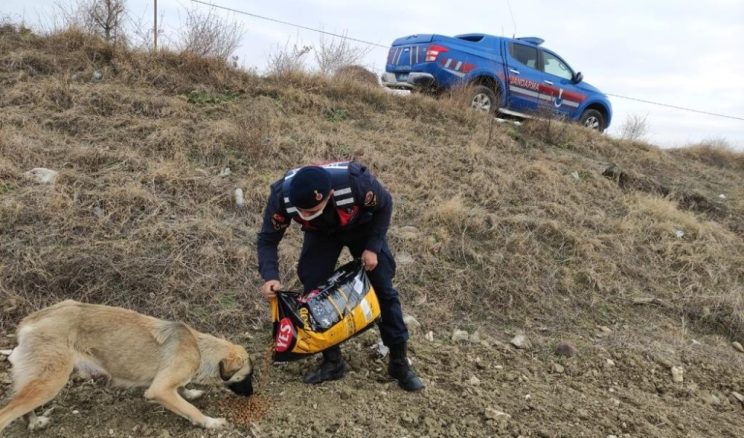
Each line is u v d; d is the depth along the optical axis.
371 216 3.59
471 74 10.70
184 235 5.16
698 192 9.05
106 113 7.20
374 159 7.45
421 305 5.18
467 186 7.31
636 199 8.15
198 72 8.82
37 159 5.88
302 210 3.22
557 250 6.42
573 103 11.89
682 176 10.16
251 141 6.94
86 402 3.53
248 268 5.02
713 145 12.74
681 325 5.70
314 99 8.94
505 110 11.11
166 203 5.60
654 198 8.20
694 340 5.47
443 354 4.55
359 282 3.65
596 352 4.94
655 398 4.43
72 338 3.18
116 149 6.42
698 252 6.96
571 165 8.88
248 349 4.25
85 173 5.86
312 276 3.79
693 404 4.42
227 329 4.45
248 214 5.83
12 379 3.33
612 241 6.76
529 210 7.10
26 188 5.34
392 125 8.93
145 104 7.49
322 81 9.62
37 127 6.52
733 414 4.38
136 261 4.75
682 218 7.65
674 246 6.96
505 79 10.98
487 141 8.99
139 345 3.31
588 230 6.91
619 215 7.62
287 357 3.52
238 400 3.68
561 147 9.97
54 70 8.02
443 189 7.20
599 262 6.32
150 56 8.74
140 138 6.80
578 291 5.89
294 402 3.69
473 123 9.76
